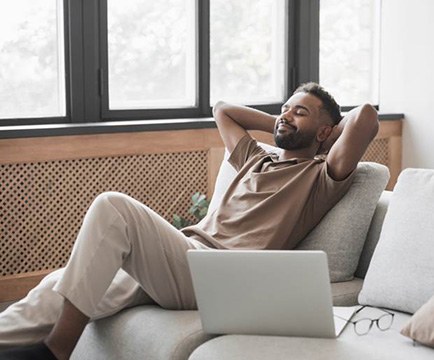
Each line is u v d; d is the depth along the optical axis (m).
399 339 2.42
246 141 3.28
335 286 2.88
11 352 2.51
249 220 2.96
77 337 2.59
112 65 4.71
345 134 2.87
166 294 2.77
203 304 2.52
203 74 4.98
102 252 2.62
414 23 5.37
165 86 4.90
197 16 4.93
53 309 2.72
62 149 4.25
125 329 2.70
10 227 4.18
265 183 3.03
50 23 4.47
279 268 2.40
